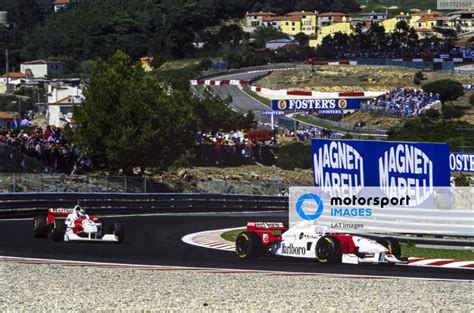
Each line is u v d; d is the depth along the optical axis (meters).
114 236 50.94
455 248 48.69
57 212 52.44
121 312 27.03
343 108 170.75
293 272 37.28
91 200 81.25
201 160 119.75
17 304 28.31
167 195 91.44
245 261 41.84
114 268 38.25
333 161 44.72
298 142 147.75
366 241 39.84
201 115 162.12
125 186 88.94
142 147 99.25
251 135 144.12
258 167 127.31
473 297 30.52
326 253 39.62
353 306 28.30
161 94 109.38
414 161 46.66
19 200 72.81
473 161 66.75
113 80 101.19
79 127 100.00
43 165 88.31
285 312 27.19
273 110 172.25
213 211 97.12
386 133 141.88
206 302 28.88
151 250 47.12
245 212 99.38
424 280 35.03
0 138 85.56
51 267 38.06
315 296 30.30
